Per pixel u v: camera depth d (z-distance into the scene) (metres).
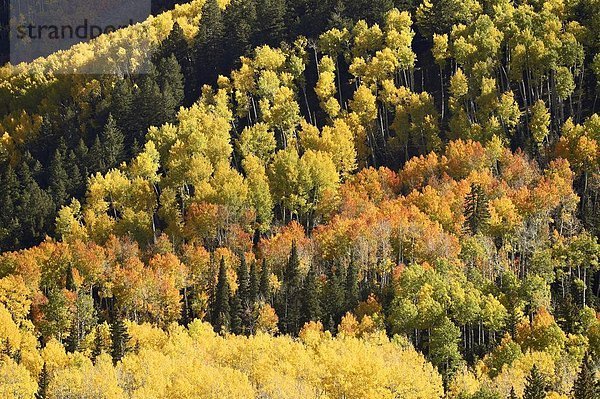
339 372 139.12
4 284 192.00
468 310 165.38
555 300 179.12
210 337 164.12
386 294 177.75
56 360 159.75
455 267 181.88
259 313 176.25
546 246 192.00
